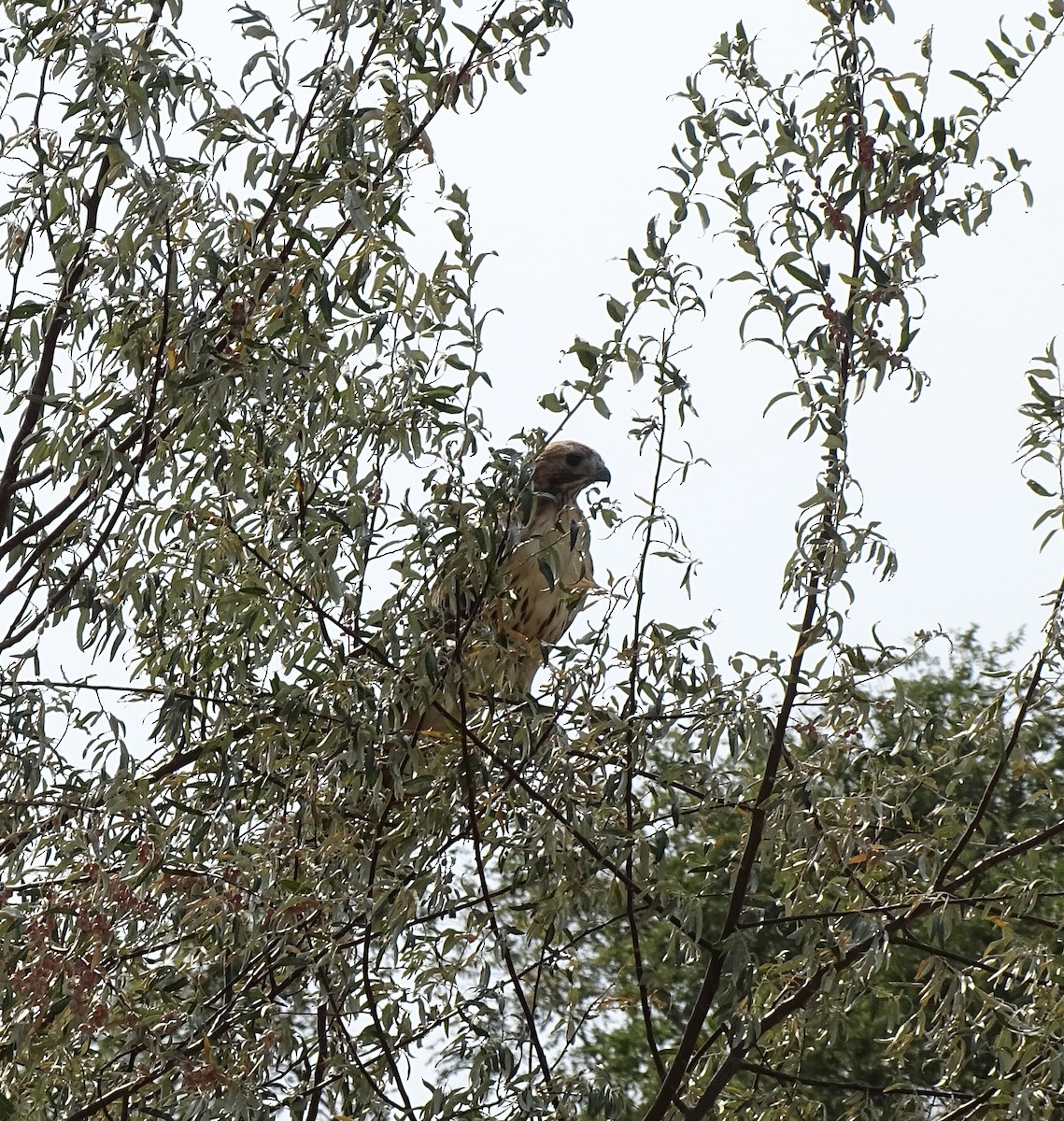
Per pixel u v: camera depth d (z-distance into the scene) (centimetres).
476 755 1058
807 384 1052
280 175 1068
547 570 1045
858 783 1162
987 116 1088
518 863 1083
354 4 1086
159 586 1077
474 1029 1016
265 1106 982
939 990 1105
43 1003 977
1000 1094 1053
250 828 1092
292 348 1052
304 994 1024
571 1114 1015
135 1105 1087
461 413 1047
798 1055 1148
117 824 1025
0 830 1027
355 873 1016
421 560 1038
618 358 1018
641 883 1028
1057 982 1123
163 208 1028
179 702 1061
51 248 1088
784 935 1130
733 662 1041
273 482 1057
